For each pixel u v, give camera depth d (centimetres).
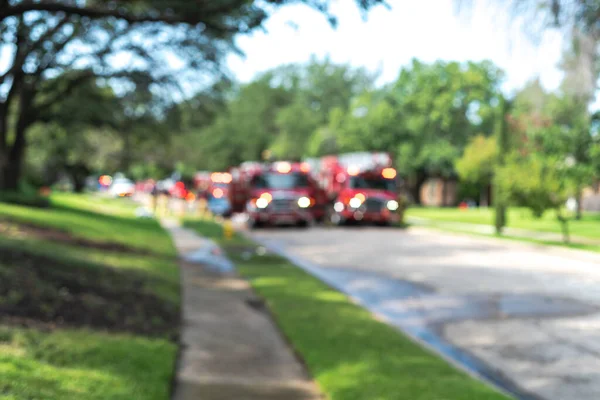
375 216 2988
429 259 1703
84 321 763
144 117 2620
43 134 3781
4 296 760
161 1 998
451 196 6041
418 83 5047
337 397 594
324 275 1419
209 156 8725
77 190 6069
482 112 4509
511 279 1295
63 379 538
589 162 2169
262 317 951
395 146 5497
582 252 1797
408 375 661
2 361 541
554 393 627
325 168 3438
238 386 626
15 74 1869
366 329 864
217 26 1016
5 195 2289
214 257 1709
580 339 812
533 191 2188
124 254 1470
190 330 846
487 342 818
